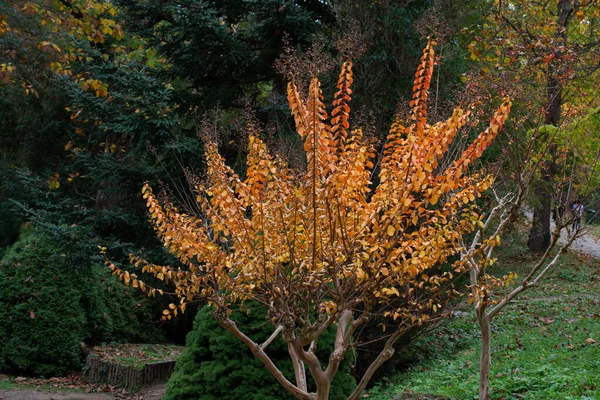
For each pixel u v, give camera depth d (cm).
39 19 1327
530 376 631
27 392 825
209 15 933
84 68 1202
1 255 1359
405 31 857
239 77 1044
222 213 349
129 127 902
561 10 1366
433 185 318
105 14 1322
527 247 1638
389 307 720
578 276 1410
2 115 1364
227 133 893
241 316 577
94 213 961
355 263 305
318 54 496
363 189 344
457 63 871
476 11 1015
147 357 983
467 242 745
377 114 838
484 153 751
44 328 973
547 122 805
